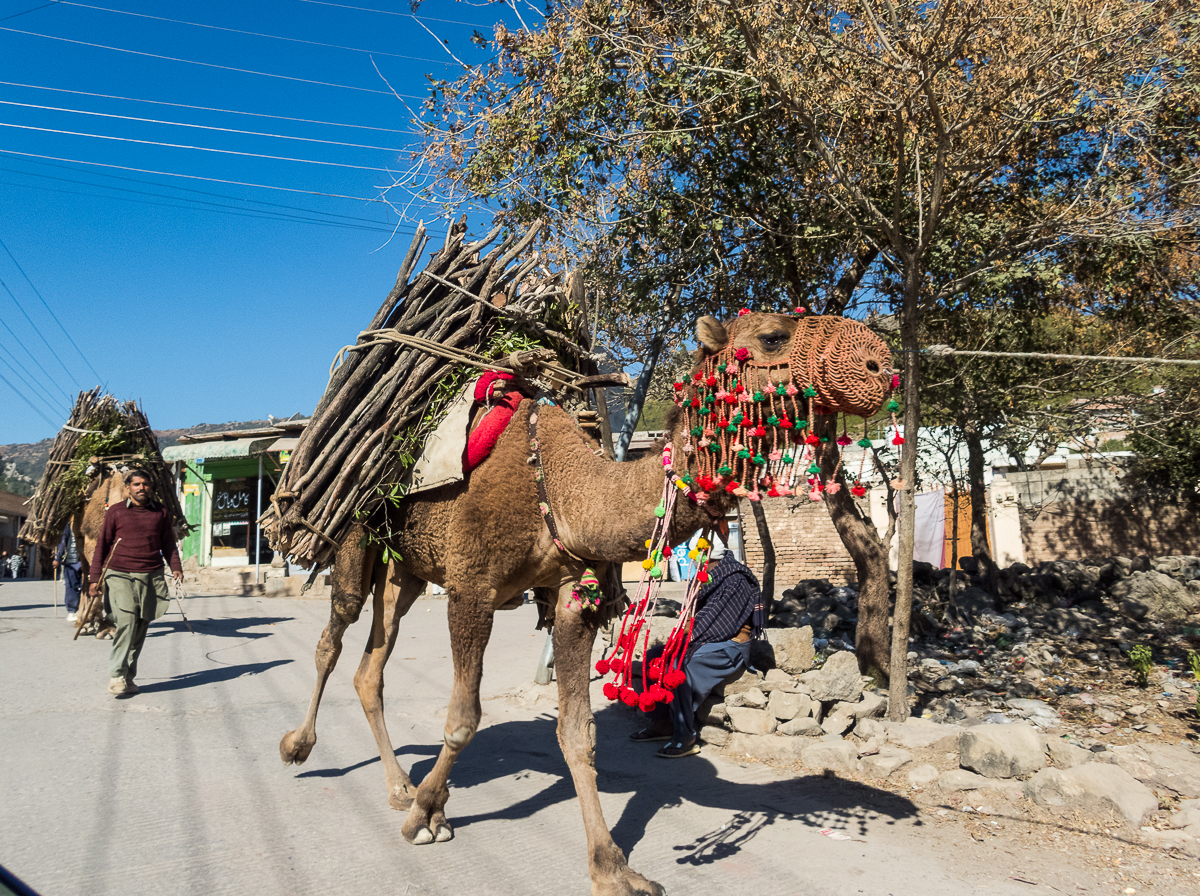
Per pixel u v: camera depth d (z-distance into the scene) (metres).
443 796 3.99
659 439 3.46
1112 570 10.41
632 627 3.37
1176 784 4.50
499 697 7.09
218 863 3.62
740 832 4.15
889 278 8.01
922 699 6.71
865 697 5.94
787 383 2.98
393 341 4.19
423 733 5.93
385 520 4.34
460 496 3.86
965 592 10.24
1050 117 6.69
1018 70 5.94
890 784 4.84
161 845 3.78
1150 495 15.03
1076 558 15.64
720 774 5.10
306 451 4.28
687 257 7.93
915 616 8.98
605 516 3.44
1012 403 9.05
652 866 3.75
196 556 18.75
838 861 3.80
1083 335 9.46
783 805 4.53
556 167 7.63
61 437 10.55
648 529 3.34
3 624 10.84
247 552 18.58
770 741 5.35
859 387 2.82
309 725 4.82
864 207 6.31
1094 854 3.86
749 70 6.48
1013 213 7.79
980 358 8.78
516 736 5.91
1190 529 14.79
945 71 5.82
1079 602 10.06
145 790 4.49
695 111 7.41
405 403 4.15
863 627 7.15
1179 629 8.75
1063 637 8.70
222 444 17.05
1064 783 4.35
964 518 16.66
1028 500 16.11
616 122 7.77
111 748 5.23
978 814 4.36
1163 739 5.49
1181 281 8.20
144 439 11.13
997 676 7.36
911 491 5.71
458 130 8.06
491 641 9.97
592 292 8.29
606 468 3.59
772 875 3.66
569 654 3.65
